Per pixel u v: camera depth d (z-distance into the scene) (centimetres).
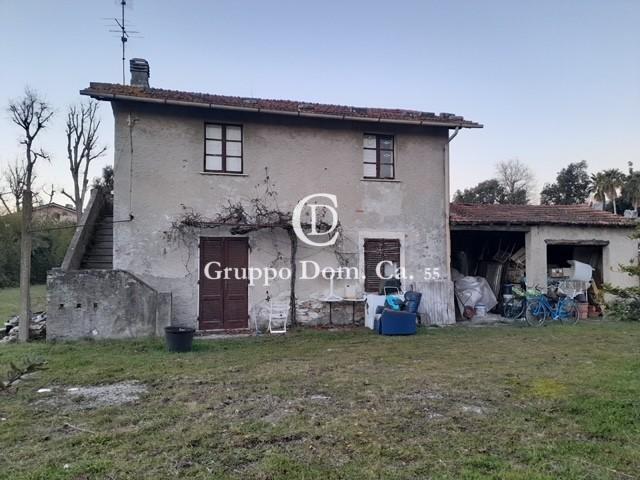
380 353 818
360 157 1202
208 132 1109
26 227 959
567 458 370
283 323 1117
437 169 1258
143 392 572
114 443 403
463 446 395
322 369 693
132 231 1040
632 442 405
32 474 340
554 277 1367
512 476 335
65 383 615
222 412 491
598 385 583
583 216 1381
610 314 1152
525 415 476
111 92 992
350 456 375
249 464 362
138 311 958
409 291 1137
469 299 1297
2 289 2481
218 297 1095
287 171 1147
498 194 5288
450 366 711
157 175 1059
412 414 482
